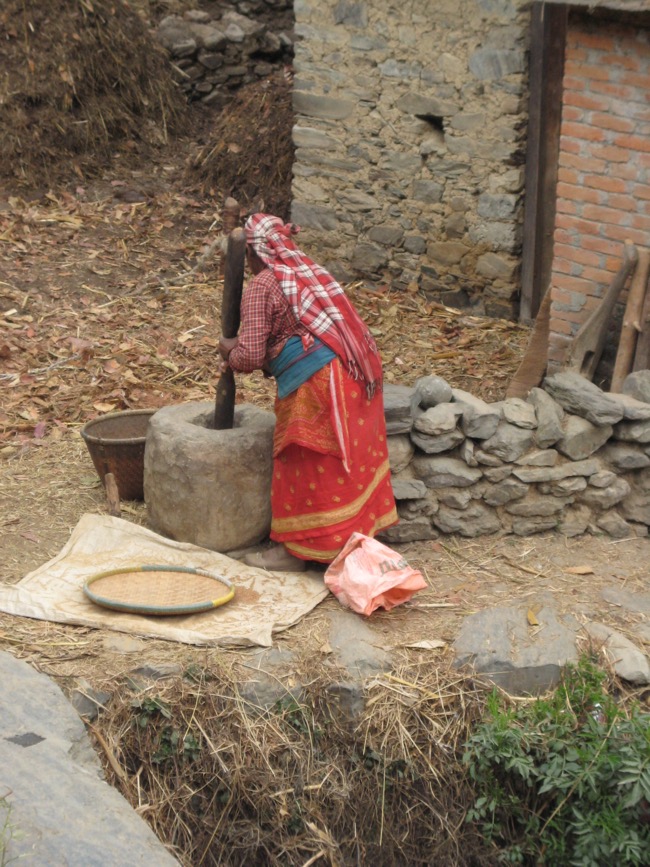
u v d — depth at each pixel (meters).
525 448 5.06
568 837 4.16
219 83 10.63
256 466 4.84
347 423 4.49
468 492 5.12
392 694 4.20
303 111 8.40
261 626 4.36
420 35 7.66
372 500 4.71
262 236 4.55
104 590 4.58
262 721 4.11
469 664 4.30
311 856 4.07
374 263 8.46
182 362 7.13
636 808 3.99
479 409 5.01
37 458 5.88
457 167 7.80
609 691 4.33
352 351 4.47
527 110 7.43
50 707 3.88
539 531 5.24
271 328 4.48
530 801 4.21
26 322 7.48
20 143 9.43
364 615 4.54
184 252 8.82
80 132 9.71
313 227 8.68
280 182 9.49
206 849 4.04
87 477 5.69
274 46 10.78
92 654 4.19
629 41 5.62
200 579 4.70
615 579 4.93
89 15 9.95
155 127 10.18
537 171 7.50
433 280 8.20
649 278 5.79
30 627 4.34
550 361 6.39
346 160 8.33
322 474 4.55
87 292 8.04
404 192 8.12
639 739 4.02
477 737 4.11
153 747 4.07
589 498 5.21
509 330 7.80
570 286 6.20
